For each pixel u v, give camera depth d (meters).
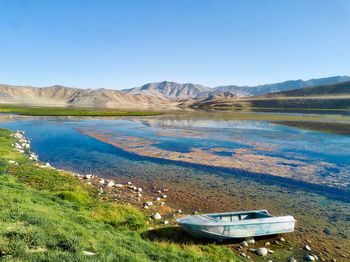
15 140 37.47
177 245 10.21
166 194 17.22
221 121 85.88
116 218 12.07
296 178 21.36
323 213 14.68
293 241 11.49
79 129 56.22
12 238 6.57
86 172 22.47
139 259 7.45
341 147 35.81
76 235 8.18
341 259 10.10
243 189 18.58
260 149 33.94
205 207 15.10
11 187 13.97
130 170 23.25
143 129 57.50
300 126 67.94
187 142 39.06
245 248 10.69
